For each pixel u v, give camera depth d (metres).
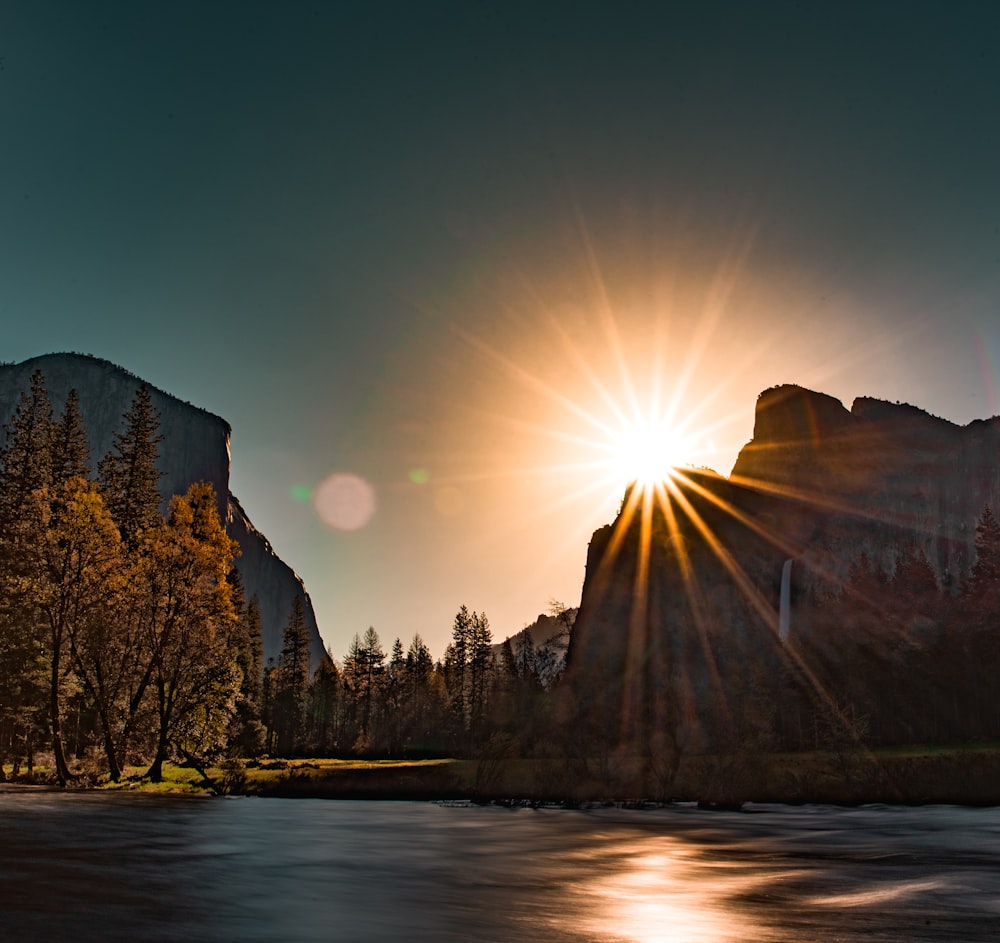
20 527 53.62
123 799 43.06
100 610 52.91
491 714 80.25
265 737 127.00
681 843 32.34
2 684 59.62
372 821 37.69
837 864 26.52
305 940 13.98
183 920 15.17
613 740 63.84
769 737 65.19
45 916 14.88
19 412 80.88
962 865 26.12
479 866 24.95
